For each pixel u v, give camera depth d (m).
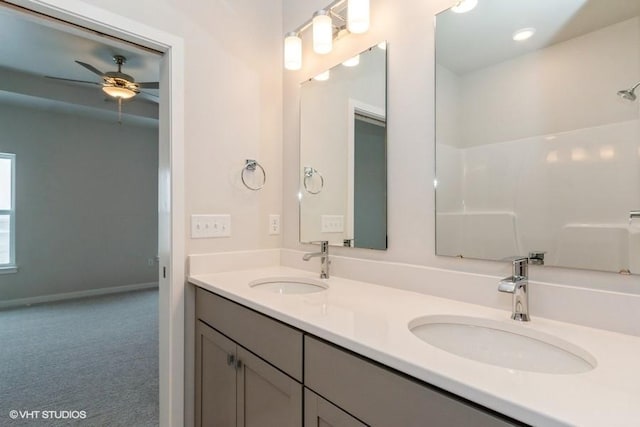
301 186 1.84
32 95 3.78
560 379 0.59
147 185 5.31
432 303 1.11
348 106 1.58
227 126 1.73
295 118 1.89
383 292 1.27
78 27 1.36
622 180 0.86
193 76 1.60
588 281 0.91
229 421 1.32
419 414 0.67
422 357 0.68
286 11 1.96
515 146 1.05
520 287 0.94
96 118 4.74
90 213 4.77
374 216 1.46
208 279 1.52
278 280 1.62
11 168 4.23
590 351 0.73
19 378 2.20
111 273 4.96
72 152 4.62
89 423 1.71
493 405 0.55
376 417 0.75
